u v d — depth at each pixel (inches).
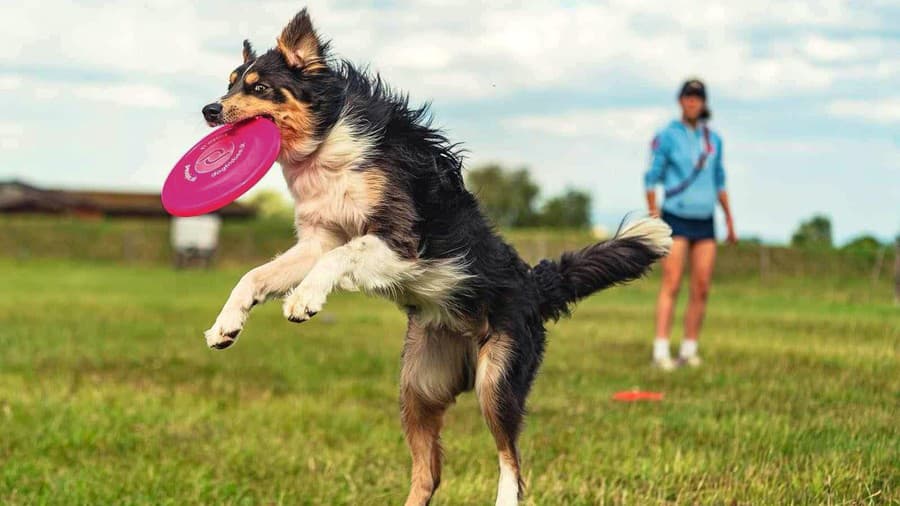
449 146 216.7
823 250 909.8
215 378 378.0
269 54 208.7
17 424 287.4
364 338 514.3
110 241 1631.4
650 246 239.6
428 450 216.2
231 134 209.0
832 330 467.2
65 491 221.3
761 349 415.5
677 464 237.6
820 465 229.1
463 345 217.0
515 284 216.4
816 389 323.3
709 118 386.3
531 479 234.1
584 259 236.8
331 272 190.5
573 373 374.6
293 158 205.6
